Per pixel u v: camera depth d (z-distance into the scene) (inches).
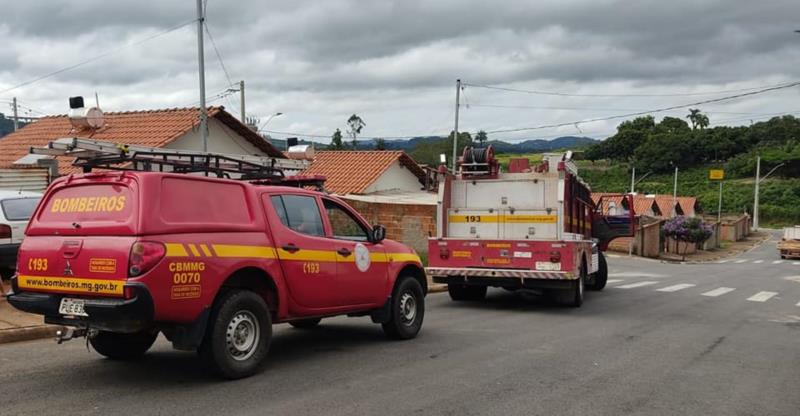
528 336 382.9
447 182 542.6
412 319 365.1
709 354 342.0
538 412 227.1
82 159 284.4
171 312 233.9
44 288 245.9
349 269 316.8
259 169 332.5
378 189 1173.7
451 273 523.8
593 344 361.7
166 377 261.9
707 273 1102.4
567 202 518.6
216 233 254.5
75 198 248.4
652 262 1470.2
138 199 232.7
